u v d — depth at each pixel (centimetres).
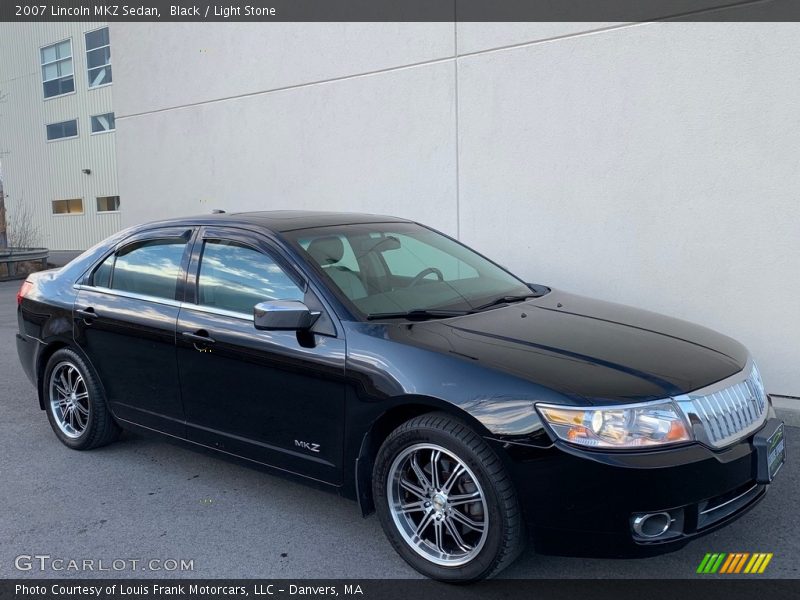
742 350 379
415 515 351
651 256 635
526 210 711
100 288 494
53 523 408
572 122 668
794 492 422
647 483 291
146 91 1095
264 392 391
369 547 376
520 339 352
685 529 301
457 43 739
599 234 664
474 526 324
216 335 409
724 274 596
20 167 3253
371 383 346
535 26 680
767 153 563
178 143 1061
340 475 367
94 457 509
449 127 759
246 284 411
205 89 1006
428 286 420
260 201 966
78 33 2861
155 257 466
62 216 3112
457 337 353
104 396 494
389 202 826
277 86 915
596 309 420
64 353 511
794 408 538
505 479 311
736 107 574
